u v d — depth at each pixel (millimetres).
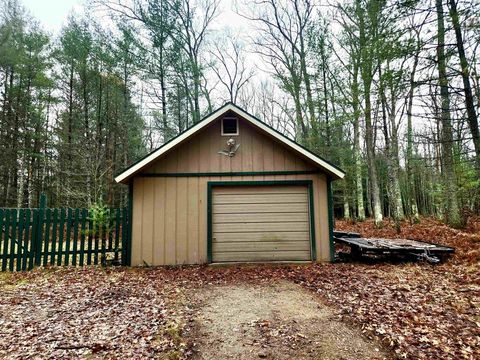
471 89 8305
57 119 20422
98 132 19219
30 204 18875
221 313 4727
